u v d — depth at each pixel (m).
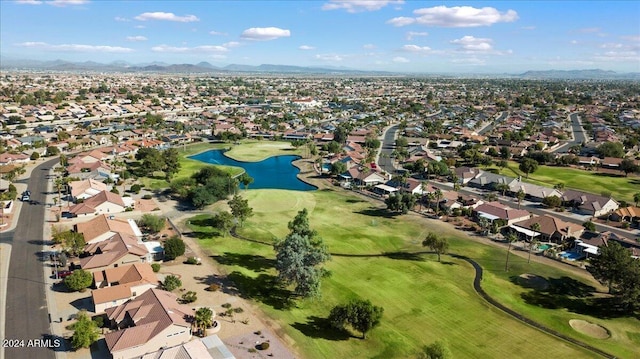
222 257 110.56
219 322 80.19
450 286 97.62
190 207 151.00
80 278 88.88
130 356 68.69
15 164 199.88
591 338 79.62
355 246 119.56
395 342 76.50
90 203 137.50
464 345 76.38
